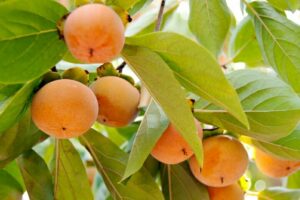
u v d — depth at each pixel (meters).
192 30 0.95
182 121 0.73
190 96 0.86
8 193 0.88
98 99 0.81
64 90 0.73
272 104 0.82
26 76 0.71
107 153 0.88
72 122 0.73
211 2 0.94
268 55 0.95
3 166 0.83
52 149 1.07
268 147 0.89
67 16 0.71
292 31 0.94
